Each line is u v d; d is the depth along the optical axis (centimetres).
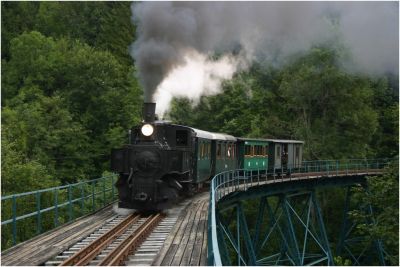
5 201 2025
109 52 4338
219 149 2369
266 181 2730
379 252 3192
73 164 3500
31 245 1101
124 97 3938
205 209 1708
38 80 4000
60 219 2167
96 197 2642
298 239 3847
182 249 1066
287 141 3284
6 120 3241
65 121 3475
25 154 2903
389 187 2148
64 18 5316
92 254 999
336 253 3606
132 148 1633
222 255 2022
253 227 3903
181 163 1622
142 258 1017
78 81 3894
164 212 1633
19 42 4159
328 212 4281
